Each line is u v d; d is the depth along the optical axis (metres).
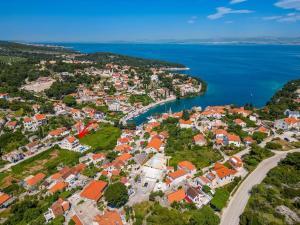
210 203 115.88
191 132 199.38
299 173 136.12
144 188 131.12
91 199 122.00
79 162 166.00
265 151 159.00
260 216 104.81
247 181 132.62
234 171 138.50
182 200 118.94
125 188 123.38
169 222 103.56
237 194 122.81
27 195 131.88
